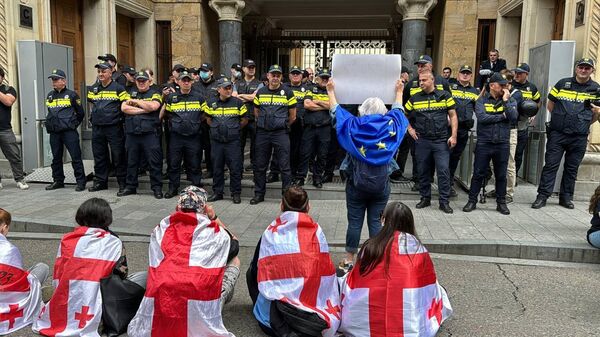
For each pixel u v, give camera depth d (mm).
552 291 4668
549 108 7113
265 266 3678
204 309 3453
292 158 8570
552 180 7168
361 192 4703
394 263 3455
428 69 6660
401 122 4531
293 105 7512
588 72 6742
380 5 15156
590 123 6871
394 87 4809
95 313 3641
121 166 8227
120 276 3889
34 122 9008
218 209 7414
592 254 5441
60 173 8438
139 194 8219
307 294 3568
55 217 6680
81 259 3697
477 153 6914
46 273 4492
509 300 4449
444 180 7008
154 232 3725
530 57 8984
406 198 7895
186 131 7672
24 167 9172
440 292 3744
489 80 6816
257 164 7695
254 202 7754
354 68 4777
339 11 16172
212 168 8039
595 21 7457
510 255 5613
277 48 17359
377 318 3422
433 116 6855
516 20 11078
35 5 9227
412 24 11633
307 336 3494
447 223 6484
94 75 11047
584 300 4469
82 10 10914
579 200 7750
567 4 8227
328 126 7914
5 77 8727
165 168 9164
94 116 7980
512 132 7281
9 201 7551
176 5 12680
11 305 3762
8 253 3809
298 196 3838
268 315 3691
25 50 8828
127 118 7723
